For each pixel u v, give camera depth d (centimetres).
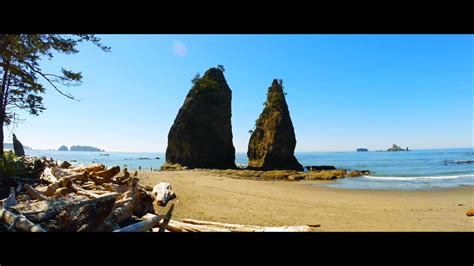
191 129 6097
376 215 1121
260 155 6384
